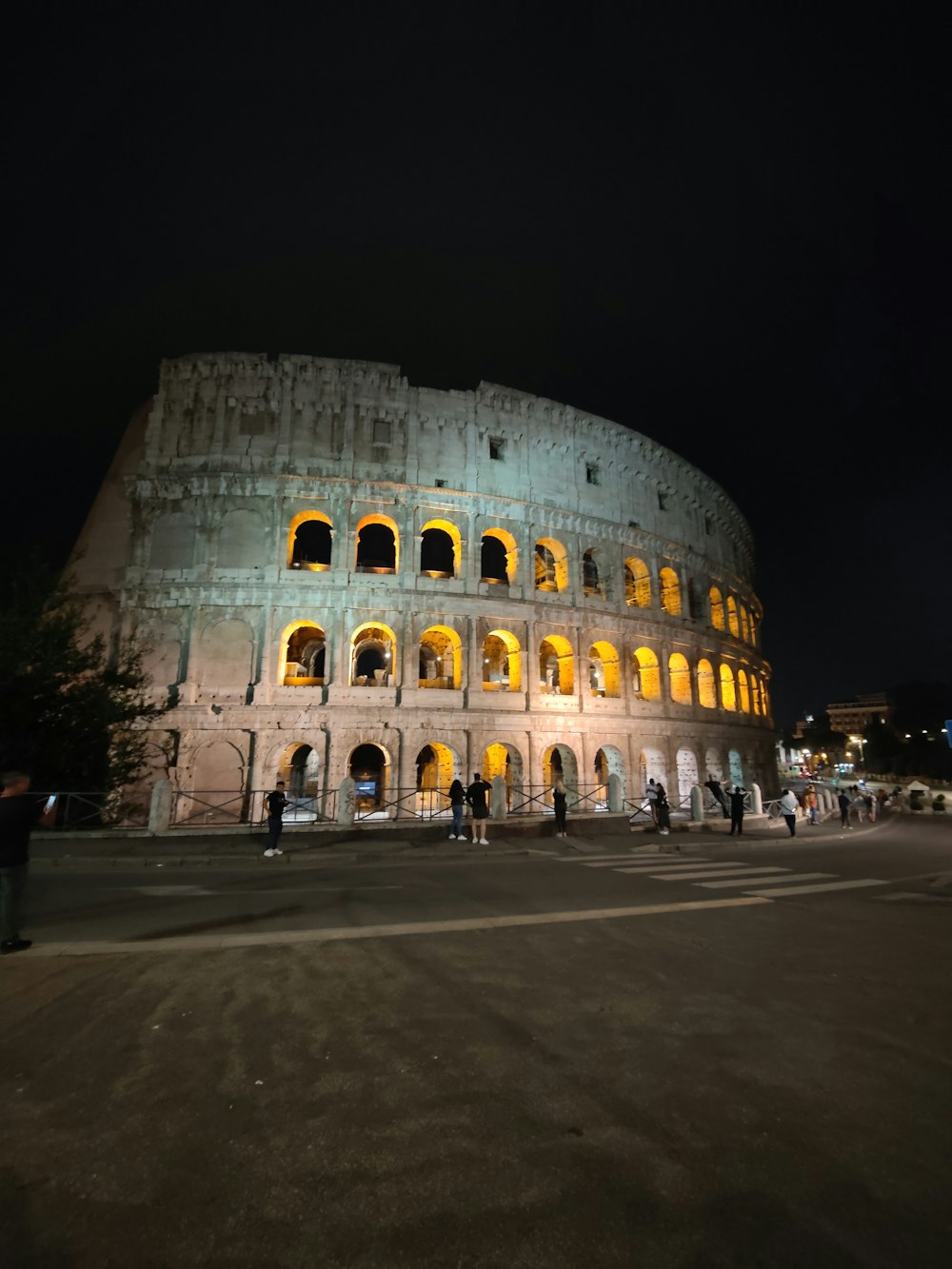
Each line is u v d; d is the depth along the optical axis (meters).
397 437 41.91
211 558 38.25
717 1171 4.85
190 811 34.44
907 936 11.95
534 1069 6.41
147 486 39.06
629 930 11.83
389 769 37.25
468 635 40.50
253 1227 4.18
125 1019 7.43
